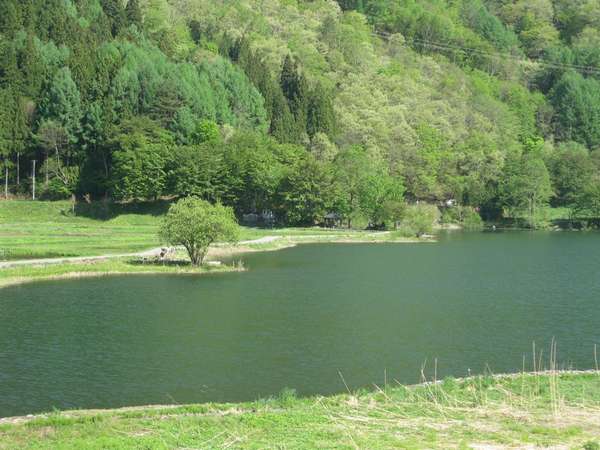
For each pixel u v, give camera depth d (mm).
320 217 149625
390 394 29984
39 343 43750
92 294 61719
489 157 191625
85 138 159375
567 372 34719
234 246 105000
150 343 44188
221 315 53500
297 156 165250
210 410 27922
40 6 190375
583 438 22641
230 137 167875
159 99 169500
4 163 156500
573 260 96125
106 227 125062
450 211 179375
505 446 21766
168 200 150750
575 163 188000
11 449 22328
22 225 122250
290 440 22516
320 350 43156
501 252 107438
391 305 59094
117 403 32500
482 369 39062
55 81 160625
